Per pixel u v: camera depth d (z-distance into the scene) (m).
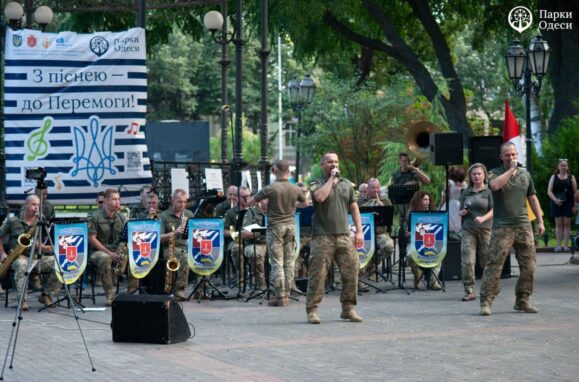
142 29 23.39
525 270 18.30
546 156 36.94
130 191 23.28
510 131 28.22
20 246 13.46
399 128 45.75
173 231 20.73
